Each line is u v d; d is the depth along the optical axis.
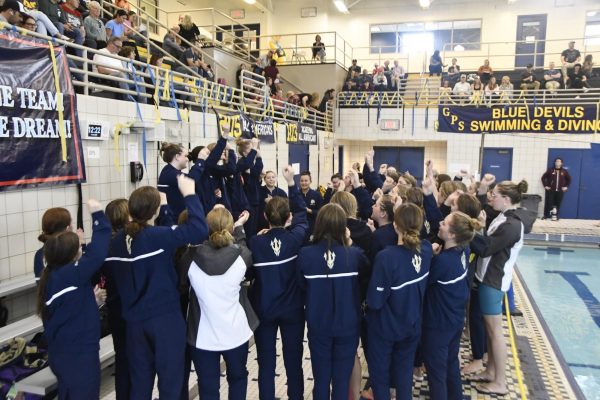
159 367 2.85
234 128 8.41
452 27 18.80
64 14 6.63
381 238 3.48
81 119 5.04
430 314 3.33
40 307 2.72
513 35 18.19
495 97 14.54
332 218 3.10
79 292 2.72
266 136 9.91
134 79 6.02
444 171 16.47
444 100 15.26
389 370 3.26
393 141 16.97
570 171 14.13
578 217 14.23
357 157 17.50
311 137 13.21
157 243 2.82
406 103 15.54
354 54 19.73
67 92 4.80
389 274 3.01
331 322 3.06
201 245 3.01
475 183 5.30
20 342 3.56
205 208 5.00
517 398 3.97
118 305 3.04
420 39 19.17
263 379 3.32
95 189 5.28
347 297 3.09
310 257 3.08
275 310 3.23
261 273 3.24
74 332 2.71
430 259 3.22
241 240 3.57
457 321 3.31
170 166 4.46
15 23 4.66
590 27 17.52
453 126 14.79
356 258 3.14
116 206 3.34
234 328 3.00
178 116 6.83
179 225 2.89
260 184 6.34
